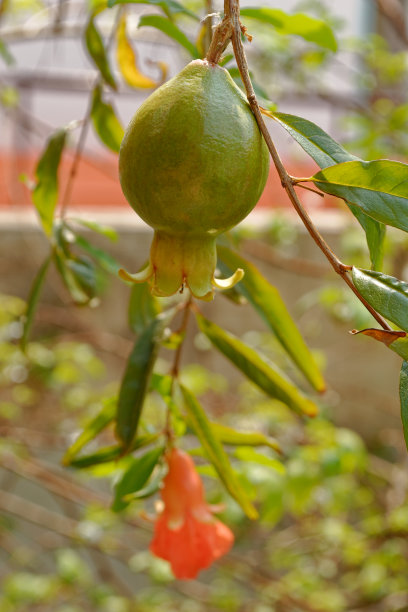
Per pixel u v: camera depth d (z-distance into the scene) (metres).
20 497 1.78
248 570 1.38
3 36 0.80
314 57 1.33
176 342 0.55
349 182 0.44
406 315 0.42
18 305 1.60
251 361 0.56
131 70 0.60
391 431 1.62
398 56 1.43
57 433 1.42
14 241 1.75
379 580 1.33
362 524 1.40
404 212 0.44
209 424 0.54
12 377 1.43
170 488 0.55
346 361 1.75
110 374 1.73
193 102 0.43
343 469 1.04
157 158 0.43
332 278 1.32
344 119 1.29
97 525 1.37
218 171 0.43
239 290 0.55
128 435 0.53
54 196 0.59
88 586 1.45
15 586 1.41
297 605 1.28
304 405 0.56
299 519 1.46
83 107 2.12
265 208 1.90
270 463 0.60
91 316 1.69
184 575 0.54
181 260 0.45
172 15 0.54
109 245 1.70
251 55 1.34
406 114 1.20
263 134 0.43
